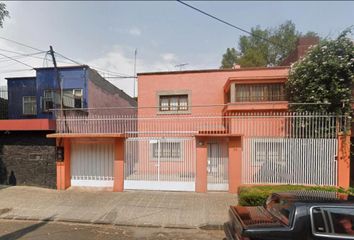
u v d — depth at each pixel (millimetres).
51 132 11117
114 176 10828
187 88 15172
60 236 6449
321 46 11523
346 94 10797
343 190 8367
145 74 15461
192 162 10680
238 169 10234
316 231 4051
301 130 10250
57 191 10633
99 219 7691
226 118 12008
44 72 16938
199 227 7137
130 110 22422
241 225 4387
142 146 10922
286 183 10062
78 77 16578
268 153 10242
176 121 13008
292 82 12320
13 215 8047
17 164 11422
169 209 8484
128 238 6383
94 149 11188
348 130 9906
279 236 4105
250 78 13156
